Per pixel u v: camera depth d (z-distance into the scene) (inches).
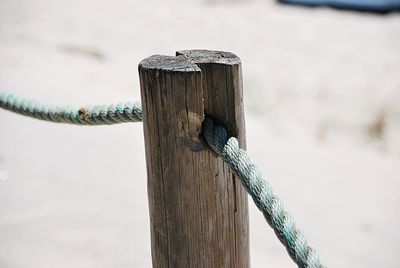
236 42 748.6
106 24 802.8
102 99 513.0
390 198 404.5
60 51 669.3
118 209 348.2
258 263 314.8
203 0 924.6
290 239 131.0
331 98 601.6
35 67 587.8
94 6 884.6
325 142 512.1
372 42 750.5
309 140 509.7
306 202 394.3
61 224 330.0
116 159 407.5
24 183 367.6
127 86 573.3
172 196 144.3
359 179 434.9
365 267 330.0
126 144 431.2
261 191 133.8
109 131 448.8
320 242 351.6
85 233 324.2
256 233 344.5
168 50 722.2
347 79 647.1
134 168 398.3
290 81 640.4
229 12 863.1
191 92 137.6
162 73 137.8
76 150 413.7
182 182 142.9
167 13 859.4
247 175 134.7
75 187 367.9
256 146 471.8
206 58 141.6
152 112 141.6
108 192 366.0
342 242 352.2
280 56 706.2
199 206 143.6
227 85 138.3
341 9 881.5
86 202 353.1
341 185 422.3
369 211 389.4
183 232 145.4
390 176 444.5
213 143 138.9
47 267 296.0
